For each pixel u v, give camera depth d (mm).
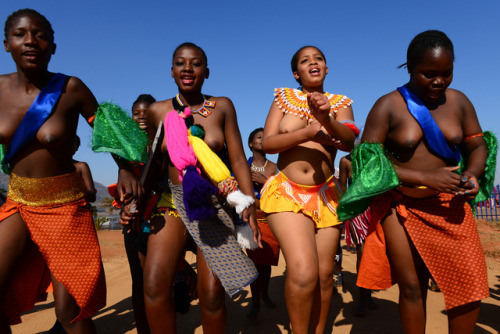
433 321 4027
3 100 2887
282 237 3121
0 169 3029
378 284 2986
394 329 3971
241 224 2979
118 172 2979
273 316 4617
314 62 3418
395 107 2824
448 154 2785
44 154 2877
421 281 2996
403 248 2832
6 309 3020
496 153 2848
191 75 3137
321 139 3059
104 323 4598
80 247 2900
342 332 3934
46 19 2906
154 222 3006
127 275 7320
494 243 10352
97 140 2893
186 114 3014
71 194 2957
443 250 2717
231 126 3238
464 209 2771
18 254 2836
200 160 2871
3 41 2904
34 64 2812
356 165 2754
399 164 2912
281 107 3469
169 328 2842
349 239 5008
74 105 3008
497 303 4691
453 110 2818
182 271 3785
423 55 2631
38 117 2816
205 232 2934
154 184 3160
